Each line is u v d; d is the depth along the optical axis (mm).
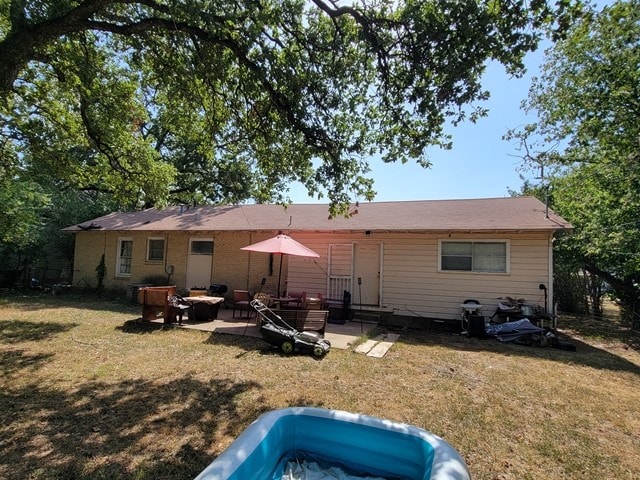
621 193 10781
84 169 9070
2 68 4465
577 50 12344
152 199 9547
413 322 10273
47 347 6352
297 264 11812
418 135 5020
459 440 3555
